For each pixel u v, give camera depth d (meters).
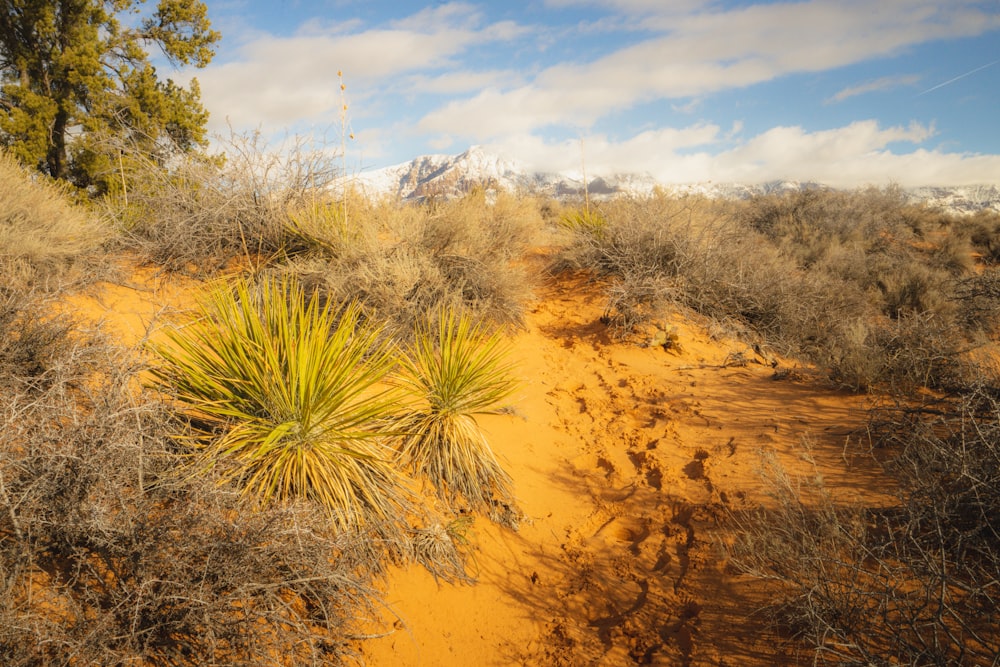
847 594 2.98
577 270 10.34
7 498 2.56
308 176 8.36
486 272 7.91
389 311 6.46
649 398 6.42
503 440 5.43
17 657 2.22
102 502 2.80
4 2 15.94
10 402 3.04
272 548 2.86
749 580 3.60
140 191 8.19
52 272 6.12
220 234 7.46
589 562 4.12
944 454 3.66
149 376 4.25
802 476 4.51
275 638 2.62
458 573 3.84
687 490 4.71
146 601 2.51
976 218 21.05
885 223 19.83
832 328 8.45
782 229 17.66
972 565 3.05
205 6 19.55
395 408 4.44
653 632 3.46
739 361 7.30
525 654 3.40
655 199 10.91
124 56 18.62
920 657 2.66
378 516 3.82
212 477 3.23
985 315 8.40
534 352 7.57
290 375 3.75
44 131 16.02
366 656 3.17
